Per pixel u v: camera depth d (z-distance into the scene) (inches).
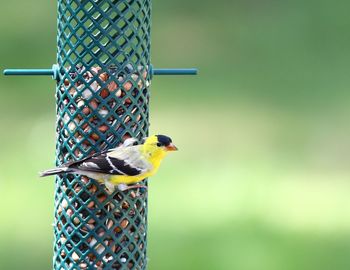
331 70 713.0
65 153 296.2
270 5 781.3
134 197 296.4
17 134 606.2
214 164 578.6
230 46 736.3
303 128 633.0
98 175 278.5
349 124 636.1
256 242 495.2
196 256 479.8
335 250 487.2
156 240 486.9
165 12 772.0
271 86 693.9
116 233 294.8
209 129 629.6
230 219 507.2
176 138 615.2
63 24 294.7
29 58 700.0
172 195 532.1
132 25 292.2
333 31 753.0
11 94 654.5
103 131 291.1
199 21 762.2
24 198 526.0
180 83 694.5
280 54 729.0
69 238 296.0
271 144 613.6
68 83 294.4
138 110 295.7
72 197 294.0
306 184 558.6
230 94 683.4
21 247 496.4
